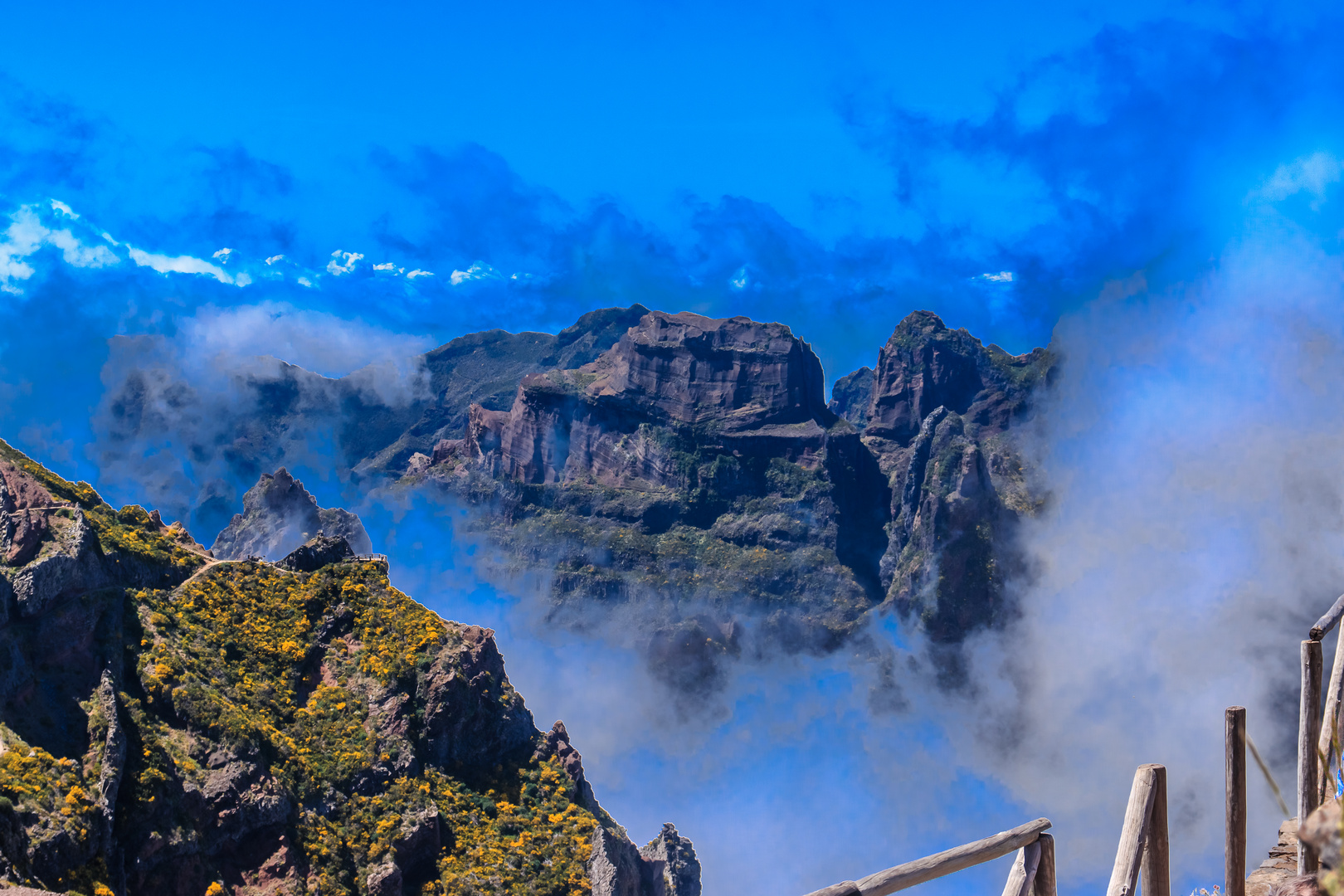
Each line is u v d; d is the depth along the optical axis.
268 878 87.94
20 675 84.12
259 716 100.31
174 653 98.94
